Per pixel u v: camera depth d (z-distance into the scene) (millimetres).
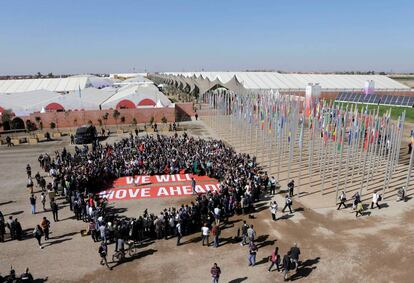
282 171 33938
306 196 27406
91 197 24125
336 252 19188
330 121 30844
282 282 16641
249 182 26734
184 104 68375
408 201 26031
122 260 18656
